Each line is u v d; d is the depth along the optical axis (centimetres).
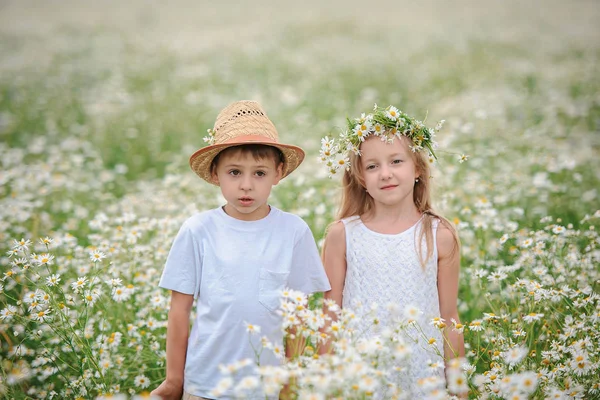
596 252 323
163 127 892
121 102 1008
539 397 234
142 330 314
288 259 257
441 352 274
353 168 292
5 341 324
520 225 419
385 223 290
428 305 279
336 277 294
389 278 279
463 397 249
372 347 209
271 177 259
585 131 673
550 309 299
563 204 462
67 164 582
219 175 257
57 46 1689
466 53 1494
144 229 378
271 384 194
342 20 2141
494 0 2659
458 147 602
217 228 258
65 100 1016
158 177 705
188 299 260
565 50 1445
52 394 275
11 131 804
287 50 1645
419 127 284
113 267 318
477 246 377
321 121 891
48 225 460
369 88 1152
